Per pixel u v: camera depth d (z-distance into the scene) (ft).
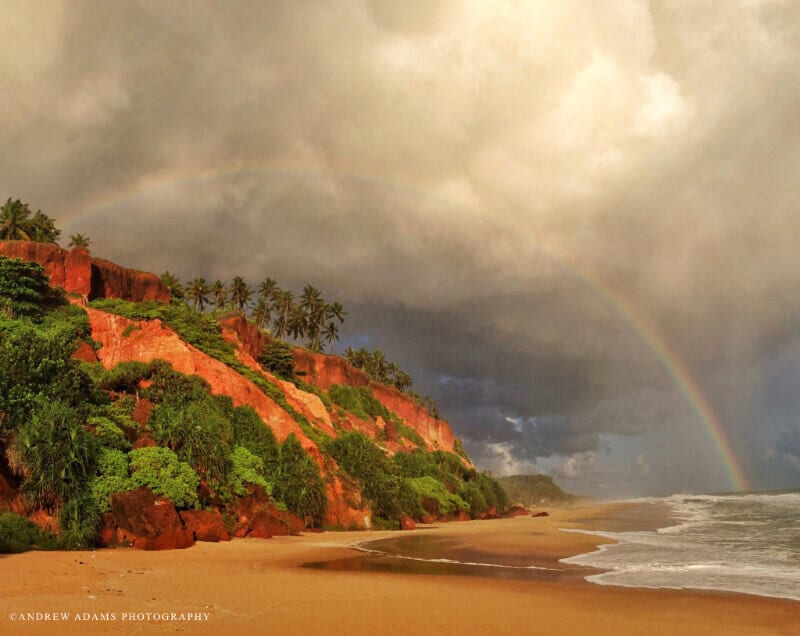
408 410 466.70
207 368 196.34
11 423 103.04
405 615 54.80
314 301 493.36
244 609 54.90
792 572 89.35
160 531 106.11
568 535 167.02
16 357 117.91
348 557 107.45
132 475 113.19
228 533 129.80
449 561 102.89
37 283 189.47
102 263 242.17
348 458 217.15
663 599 66.18
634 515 293.02
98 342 190.49
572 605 62.18
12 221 278.26
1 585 60.85
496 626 51.93
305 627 48.73
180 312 239.91
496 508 366.43
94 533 99.35
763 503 376.89
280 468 169.99
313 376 382.83
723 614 58.90
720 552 119.96
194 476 125.08
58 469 99.50
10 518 91.97
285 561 99.04
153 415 146.41
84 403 125.49
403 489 243.19
